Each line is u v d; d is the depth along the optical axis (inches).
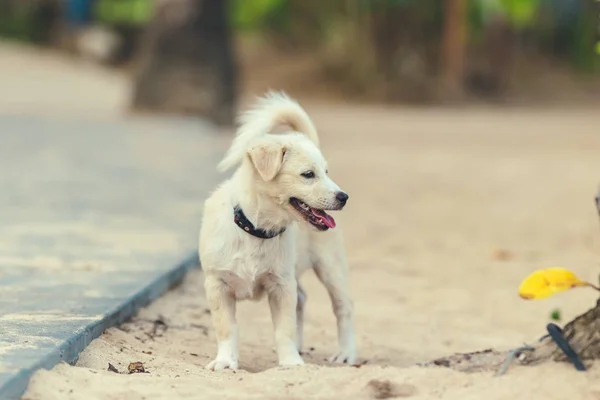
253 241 268.8
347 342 302.2
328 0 1833.2
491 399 217.3
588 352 230.5
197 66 1184.8
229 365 268.1
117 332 289.7
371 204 666.2
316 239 298.2
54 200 550.0
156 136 964.0
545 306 379.9
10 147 829.2
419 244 524.1
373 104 1691.7
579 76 1974.7
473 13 1764.3
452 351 313.3
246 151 270.4
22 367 218.4
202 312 342.3
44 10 2068.2
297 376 239.9
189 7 1182.3
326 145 1047.0
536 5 1852.9
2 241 418.6
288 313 275.4
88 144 874.8
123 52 1984.5
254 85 1728.6
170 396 223.0
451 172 848.9
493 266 465.7
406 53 1729.8
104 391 223.3
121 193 585.9
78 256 387.5
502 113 1593.3
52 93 1459.2
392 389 228.8
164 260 386.3
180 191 600.1
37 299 307.0
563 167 900.6
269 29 1927.9
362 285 421.1
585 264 463.8
